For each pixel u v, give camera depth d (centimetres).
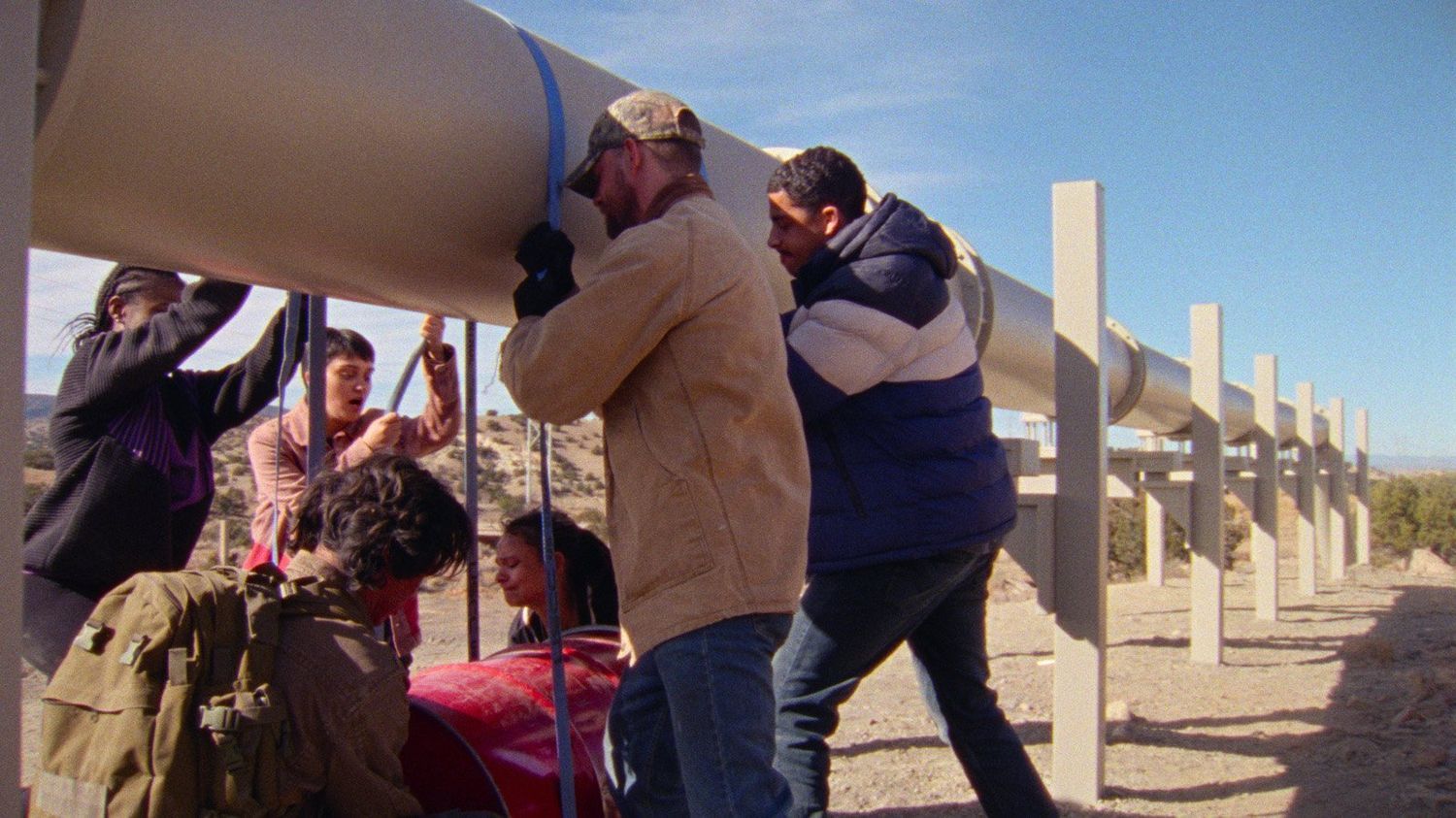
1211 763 502
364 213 222
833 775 481
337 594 209
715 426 207
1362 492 1859
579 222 269
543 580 318
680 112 226
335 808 198
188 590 191
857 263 293
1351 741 532
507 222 250
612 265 204
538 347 205
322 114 199
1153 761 507
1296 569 1764
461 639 874
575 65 276
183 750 181
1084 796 443
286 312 318
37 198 185
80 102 169
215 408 320
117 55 168
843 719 589
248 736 183
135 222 200
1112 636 936
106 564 276
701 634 203
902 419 292
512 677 260
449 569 229
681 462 207
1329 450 1608
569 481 3375
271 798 186
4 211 130
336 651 196
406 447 395
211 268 234
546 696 256
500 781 234
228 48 183
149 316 292
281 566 325
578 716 256
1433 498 2319
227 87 184
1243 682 709
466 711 245
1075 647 446
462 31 237
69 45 159
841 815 425
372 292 266
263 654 190
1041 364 558
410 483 221
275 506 324
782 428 217
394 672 203
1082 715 445
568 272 232
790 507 214
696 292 207
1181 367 966
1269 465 1067
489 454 3594
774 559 209
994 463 312
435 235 240
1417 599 1238
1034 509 452
